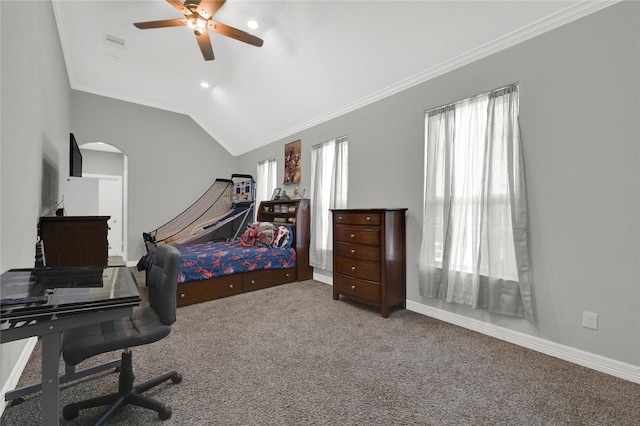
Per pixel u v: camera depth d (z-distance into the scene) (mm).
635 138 1895
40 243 2459
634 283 1897
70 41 3842
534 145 2332
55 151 3475
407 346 2359
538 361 2135
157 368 1988
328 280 4336
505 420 1528
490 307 2508
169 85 5113
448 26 2607
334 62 3543
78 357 1286
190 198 6367
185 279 3354
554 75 2232
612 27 1977
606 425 1496
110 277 1480
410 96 3285
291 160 5160
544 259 2277
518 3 2236
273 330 2656
